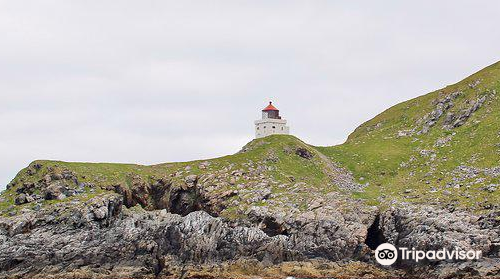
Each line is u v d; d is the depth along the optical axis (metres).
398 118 189.38
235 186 146.62
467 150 153.00
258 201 138.88
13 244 125.75
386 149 170.75
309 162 163.62
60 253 125.25
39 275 121.06
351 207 131.12
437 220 118.94
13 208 136.50
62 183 143.75
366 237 125.06
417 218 122.69
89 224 130.50
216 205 141.25
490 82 173.88
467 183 136.62
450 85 188.88
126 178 151.38
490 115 162.75
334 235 124.50
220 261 124.50
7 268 123.25
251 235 126.44
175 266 124.88
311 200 135.75
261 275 118.94
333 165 166.75
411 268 117.25
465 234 113.88
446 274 109.06
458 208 123.50
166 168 158.12
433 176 147.25
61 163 152.00
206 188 146.50
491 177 135.25
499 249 109.62
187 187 149.25
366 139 182.88
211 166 156.88
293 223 128.25
